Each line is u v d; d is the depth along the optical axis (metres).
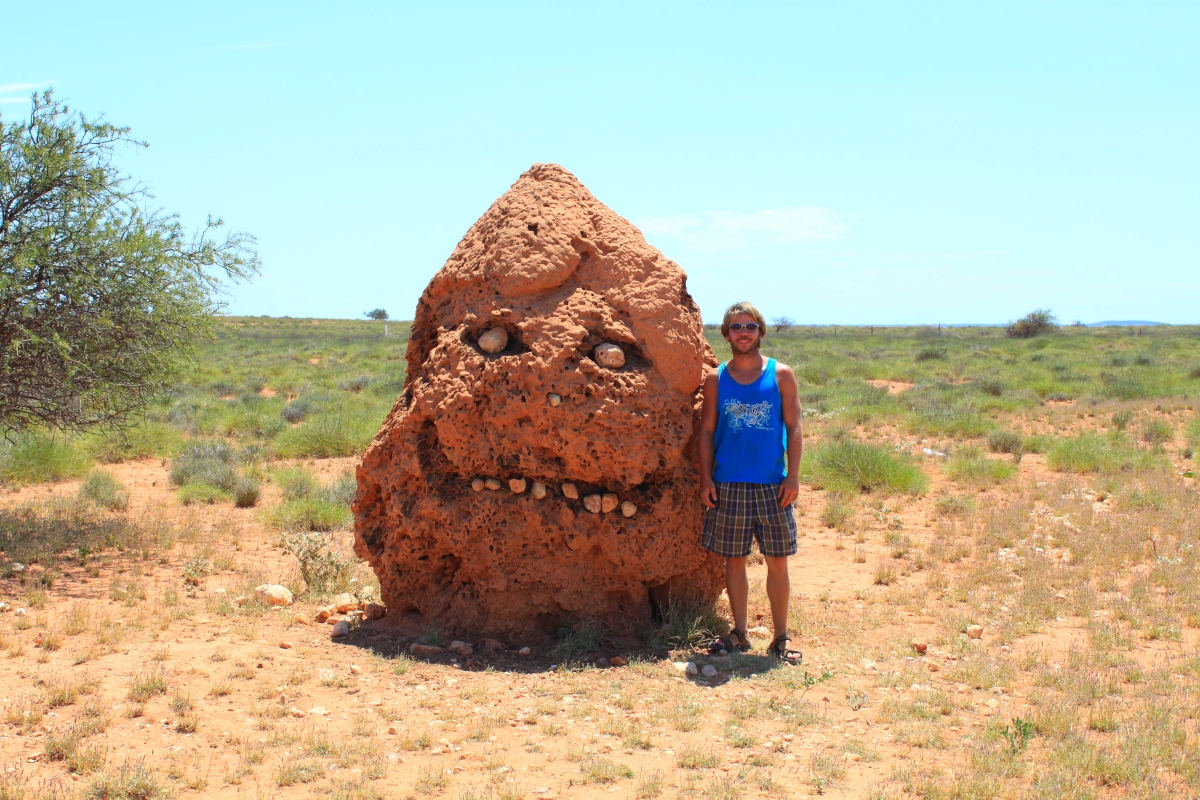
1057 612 6.48
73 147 8.44
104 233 8.37
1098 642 5.64
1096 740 4.25
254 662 5.15
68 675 4.79
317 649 5.54
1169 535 8.73
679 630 5.79
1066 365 34.88
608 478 5.68
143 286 8.55
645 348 5.70
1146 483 11.44
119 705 4.42
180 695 4.51
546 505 5.71
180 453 14.02
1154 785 3.73
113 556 7.96
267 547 8.80
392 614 6.13
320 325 94.38
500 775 3.84
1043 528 9.20
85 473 12.57
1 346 8.27
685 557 5.91
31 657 5.09
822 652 5.67
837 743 4.24
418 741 4.16
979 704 4.73
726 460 5.57
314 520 9.95
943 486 12.16
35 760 3.81
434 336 6.35
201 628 5.84
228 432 17.52
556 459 5.68
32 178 8.20
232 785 3.71
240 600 6.54
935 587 7.29
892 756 4.09
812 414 19.80
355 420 16.73
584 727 4.42
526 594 5.82
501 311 5.69
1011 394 24.34
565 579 5.79
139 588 6.75
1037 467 13.83
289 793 3.65
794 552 5.61
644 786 3.73
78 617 5.81
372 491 6.21
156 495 11.67
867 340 63.72
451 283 6.10
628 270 5.85
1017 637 5.93
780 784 3.79
